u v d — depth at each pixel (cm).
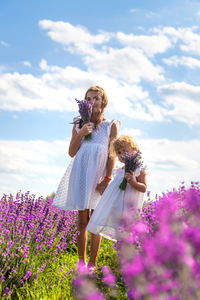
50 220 426
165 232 130
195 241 120
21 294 284
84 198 356
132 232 185
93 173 362
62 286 305
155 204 270
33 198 435
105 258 392
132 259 154
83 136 388
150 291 114
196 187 252
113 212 334
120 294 240
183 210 191
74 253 447
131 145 357
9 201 423
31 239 365
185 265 116
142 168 339
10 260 300
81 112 369
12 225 361
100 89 390
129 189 340
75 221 519
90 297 138
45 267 349
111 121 388
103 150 370
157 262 118
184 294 115
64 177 392
